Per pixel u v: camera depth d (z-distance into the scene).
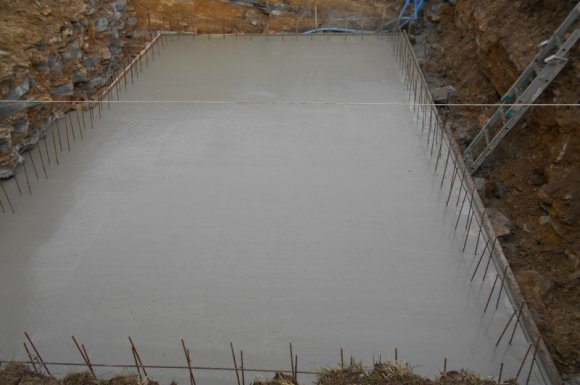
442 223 6.49
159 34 11.00
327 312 5.47
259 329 5.32
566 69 6.77
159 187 7.07
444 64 9.76
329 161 7.48
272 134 8.05
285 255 6.11
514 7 8.15
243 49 10.58
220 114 8.54
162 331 5.31
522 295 5.64
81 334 5.29
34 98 7.62
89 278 5.86
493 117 7.43
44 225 6.52
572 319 5.75
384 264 5.97
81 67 8.71
